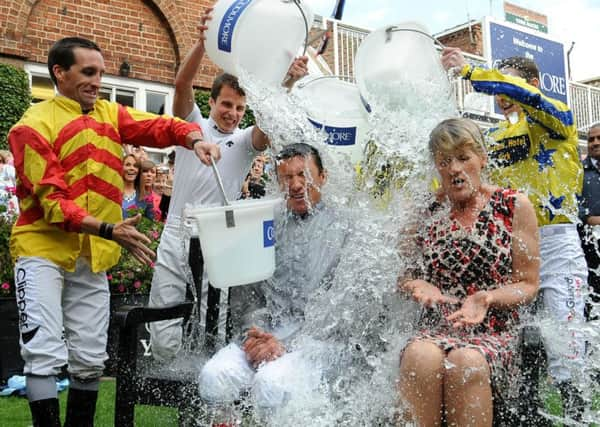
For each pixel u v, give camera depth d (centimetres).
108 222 271
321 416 210
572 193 304
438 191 228
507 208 215
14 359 408
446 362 191
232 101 321
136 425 304
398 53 288
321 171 249
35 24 738
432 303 207
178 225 323
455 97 290
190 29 830
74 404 272
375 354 228
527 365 198
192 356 274
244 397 223
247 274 229
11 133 258
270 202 234
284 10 271
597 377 242
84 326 271
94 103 278
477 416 188
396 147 252
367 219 239
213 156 257
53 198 250
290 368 218
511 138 312
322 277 243
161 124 276
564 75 1374
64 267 263
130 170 529
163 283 322
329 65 946
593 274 403
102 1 778
